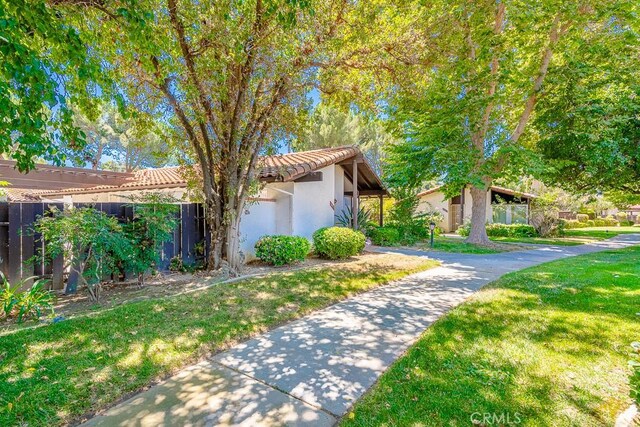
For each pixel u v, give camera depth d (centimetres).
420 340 371
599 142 1141
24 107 279
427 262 899
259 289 578
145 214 584
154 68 532
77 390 266
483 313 454
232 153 707
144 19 375
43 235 488
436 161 1293
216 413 243
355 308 497
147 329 391
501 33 1105
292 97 696
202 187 734
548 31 1102
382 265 839
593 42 1118
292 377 296
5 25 244
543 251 1233
